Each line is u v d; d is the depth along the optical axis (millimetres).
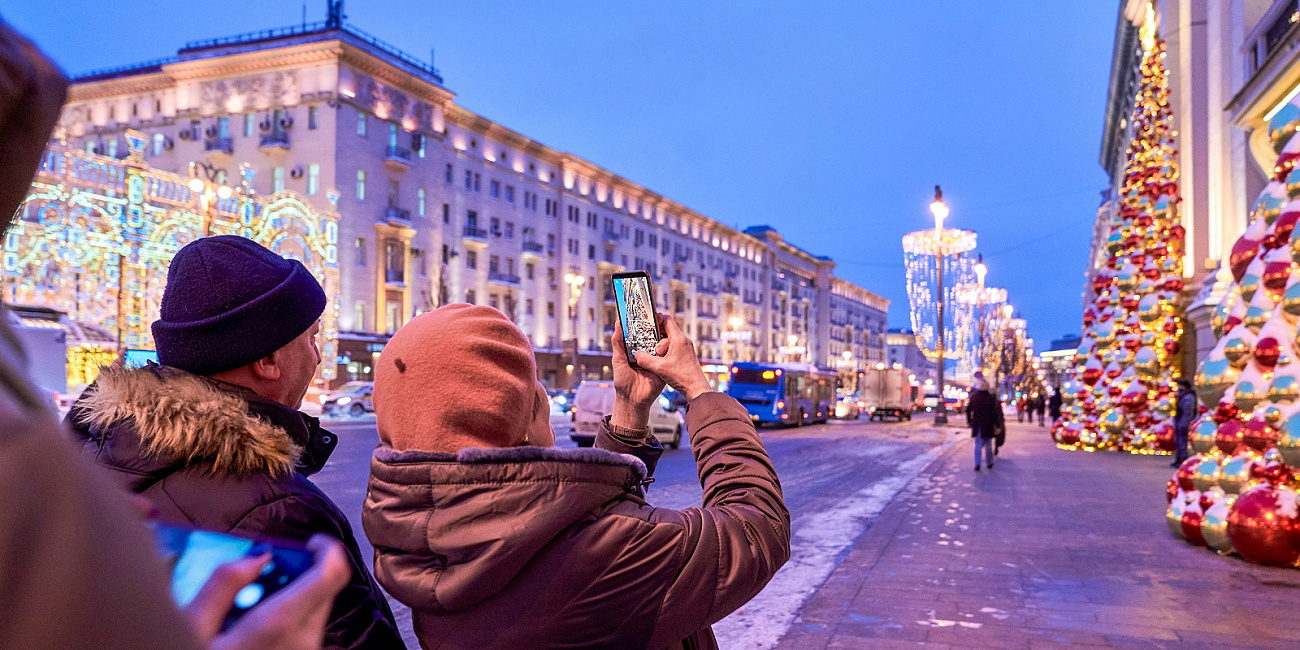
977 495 11203
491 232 56719
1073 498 10836
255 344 1450
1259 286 7180
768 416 35312
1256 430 6660
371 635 1279
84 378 26250
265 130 46219
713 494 1516
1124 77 36000
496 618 1266
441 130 52156
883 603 5480
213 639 518
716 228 87375
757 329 96812
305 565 579
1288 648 4562
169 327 1422
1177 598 5598
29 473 381
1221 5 18281
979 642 4672
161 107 49938
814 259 114438
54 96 447
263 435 1278
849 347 123250
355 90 46469
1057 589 5863
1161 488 11891
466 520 1235
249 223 34625
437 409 1360
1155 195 17188
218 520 1192
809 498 11258
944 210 32750
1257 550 6461
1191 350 18953
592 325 67000
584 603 1245
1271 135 7574
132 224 29703
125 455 1218
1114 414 18438
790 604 5469
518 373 1445
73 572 387
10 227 431
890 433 31500
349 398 31156
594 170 66688
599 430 1787
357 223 46312
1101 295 19281
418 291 50156
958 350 34375
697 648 1502
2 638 360
